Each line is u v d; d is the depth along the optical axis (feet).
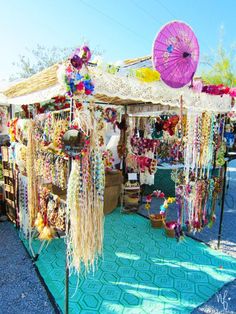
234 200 21.22
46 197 10.01
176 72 8.68
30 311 8.07
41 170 10.43
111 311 8.08
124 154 19.12
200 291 9.20
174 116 15.92
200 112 10.82
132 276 10.03
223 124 12.34
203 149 11.14
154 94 8.61
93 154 7.27
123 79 7.76
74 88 6.34
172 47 8.43
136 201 17.22
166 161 18.43
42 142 10.27
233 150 13.39
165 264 10.95
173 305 8.44
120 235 13.75
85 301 8.52
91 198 7.33
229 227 15.33
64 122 8.86
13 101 12.81
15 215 14.19
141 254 11.77
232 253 12.03
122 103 17.16
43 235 10.07
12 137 12.80
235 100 11.82
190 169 11.16
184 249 12.31
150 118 18.37
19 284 9.39
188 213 11.35
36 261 10.85
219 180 12.75
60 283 9.42
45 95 8.87
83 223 7.13
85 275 9.12
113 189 17.13
